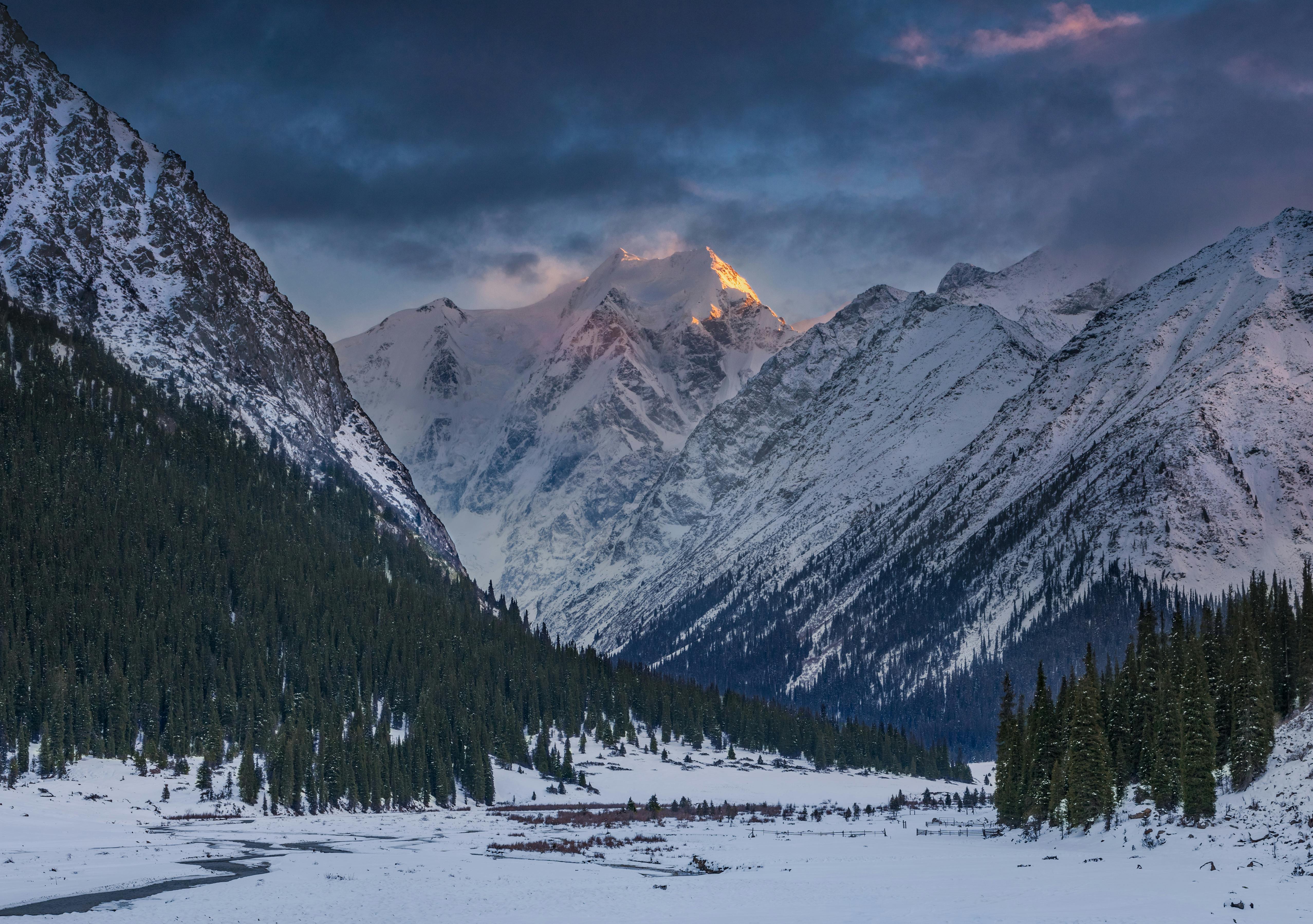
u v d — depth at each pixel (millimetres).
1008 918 74875
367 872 104375
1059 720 135250
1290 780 105750
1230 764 116562
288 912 83375
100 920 79688
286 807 175875
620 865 110562
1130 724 131375
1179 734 111312
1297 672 132625
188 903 86625
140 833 138750
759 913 80938
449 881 98688
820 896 88000
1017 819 137375
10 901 87312
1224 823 102438
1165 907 75000
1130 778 127750
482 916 81812
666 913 82125
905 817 168375
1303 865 83500
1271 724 113625
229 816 164250
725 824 159500
